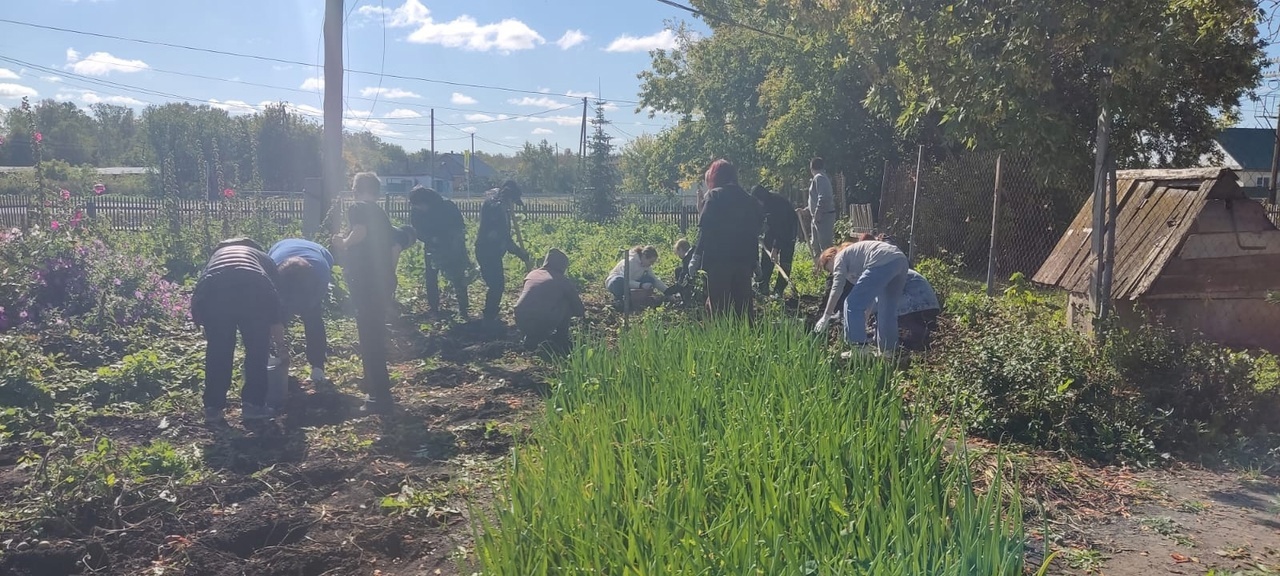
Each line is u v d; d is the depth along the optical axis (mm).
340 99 13008
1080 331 8500
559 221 26875
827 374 5477
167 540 4613
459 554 3791
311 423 6750
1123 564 4371
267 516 4875
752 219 8984
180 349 8742
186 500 5086
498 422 6832
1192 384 6523
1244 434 6242
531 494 3830
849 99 24688
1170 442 6141
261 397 6727
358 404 7324
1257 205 8422
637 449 4367
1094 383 6527
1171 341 6867
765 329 6680
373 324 7082
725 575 3018
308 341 7773
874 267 7961
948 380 6859
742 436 4309
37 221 11492
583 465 4246
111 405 6996
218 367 6566
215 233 15258
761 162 35594
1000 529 3172
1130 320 8422
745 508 3475
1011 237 16609
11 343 7789
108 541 4543
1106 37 7367
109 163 115312
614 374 6105
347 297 11344
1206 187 8359
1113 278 8664
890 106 10914
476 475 5625
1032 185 16109
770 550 3172
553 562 3307
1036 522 4844
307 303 7535
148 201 29672
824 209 15625
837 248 8742
